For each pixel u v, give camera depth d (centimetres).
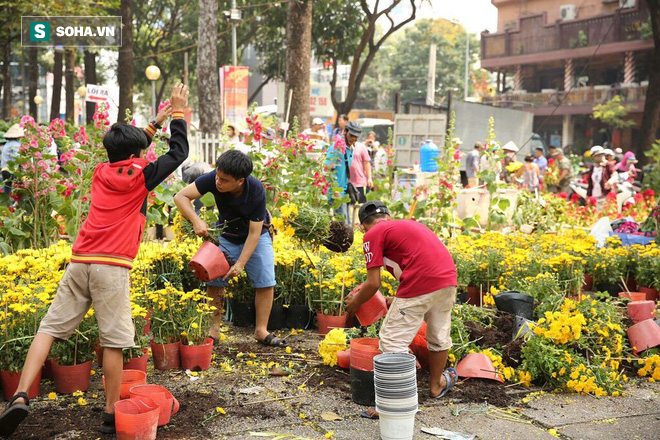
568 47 4022
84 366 463
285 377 508
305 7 1917
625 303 748
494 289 625
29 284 509
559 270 762
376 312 521
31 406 438
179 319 527
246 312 657
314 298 650
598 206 1723
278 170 856
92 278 392
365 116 4956
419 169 1484
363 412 438
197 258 515
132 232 404
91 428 404
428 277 445
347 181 1073
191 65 4156
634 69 3791
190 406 443
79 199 768
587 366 511
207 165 848
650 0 2694
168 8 4288
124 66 2222
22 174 763
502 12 4362
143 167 405
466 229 990
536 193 1341
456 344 523
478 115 2742
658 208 1065
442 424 428
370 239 457
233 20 2133
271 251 588
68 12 2242
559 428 428
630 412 462
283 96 1992
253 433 404
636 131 3856
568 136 4109
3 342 448
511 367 523
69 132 1138
